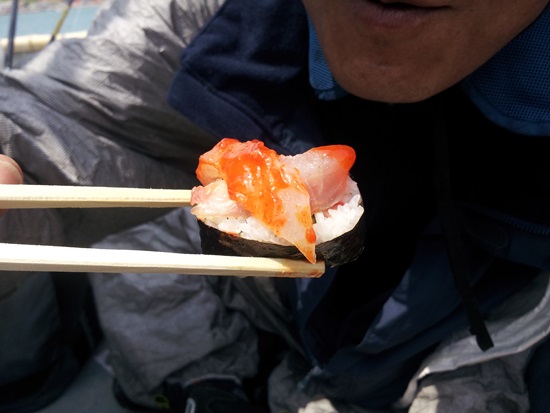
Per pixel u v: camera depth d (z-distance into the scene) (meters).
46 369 0.30
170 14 0.25
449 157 0.21
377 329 0.22
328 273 0.22
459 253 0.20
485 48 0.16
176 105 0.22
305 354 0.28
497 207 0.20
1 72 0.24
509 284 0.22
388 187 0.22
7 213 0.22
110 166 0.24
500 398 0.24
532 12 0.16
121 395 0.30
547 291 0.22
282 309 0.28
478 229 0.20
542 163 0.19
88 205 0.13
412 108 0.21
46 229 0.23
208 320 0.30
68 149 0.23
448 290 0.21
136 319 0.29
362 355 0.24
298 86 0.22
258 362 0.30
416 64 0.15
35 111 0.23
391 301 0.22
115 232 0.26
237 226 0.14
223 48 0.22
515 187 0.20
